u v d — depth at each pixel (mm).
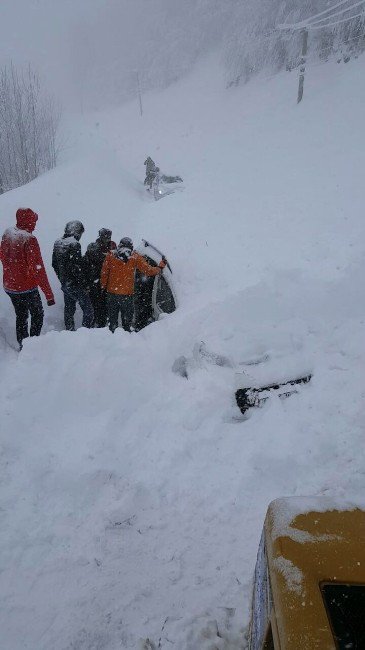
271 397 3855
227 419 3785
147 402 4043
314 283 6031
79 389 4086
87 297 5949
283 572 1268
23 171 17188
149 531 2875
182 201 13000
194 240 9242
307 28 25000
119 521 2928
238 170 16031
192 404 3875
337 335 4590
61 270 5609
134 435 3689
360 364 4055
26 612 2389
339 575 1254
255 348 4617
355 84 22156
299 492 3057
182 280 7395
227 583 2504
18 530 2871
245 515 2957
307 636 1102
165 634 2227
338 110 19344
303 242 7824
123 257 5547
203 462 3387
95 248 5965
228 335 4938
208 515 2977
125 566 2631
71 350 4484
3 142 17156
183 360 4453
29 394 4129
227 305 5633
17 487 3230
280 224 9156
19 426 3814
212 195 13023
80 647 2205
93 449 3543
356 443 3305
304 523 1428
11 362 4949
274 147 17984
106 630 2277
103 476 3266
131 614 2354
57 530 2873
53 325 6371
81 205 11000
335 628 1143
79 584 2527
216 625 2256
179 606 2387
